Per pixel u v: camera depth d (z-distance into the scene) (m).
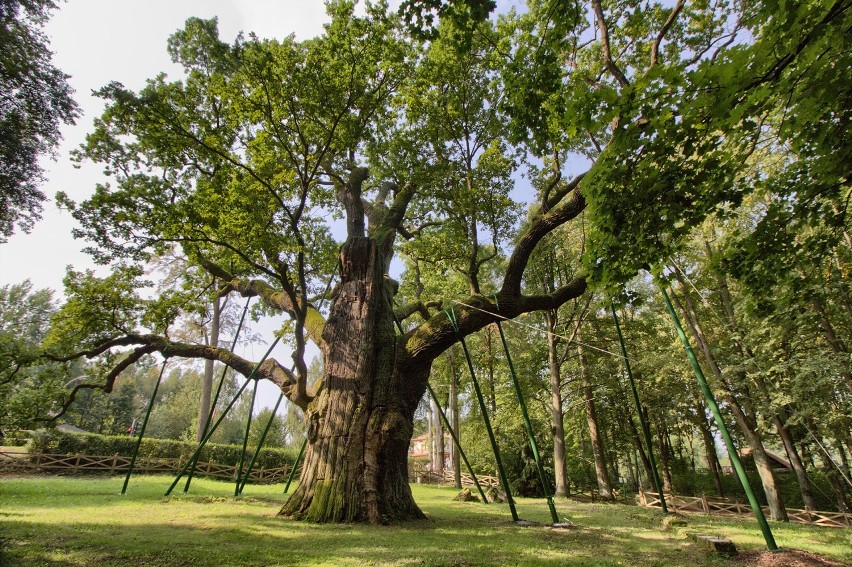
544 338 25.52
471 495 17.58
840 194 6.95
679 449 34.56
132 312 14.74
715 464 25.48
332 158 15.03
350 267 12.23
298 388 11.76
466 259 14.73
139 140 11.61
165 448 22.81
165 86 10.91
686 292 18.58
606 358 23.59
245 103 11.02
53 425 14.77
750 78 4.54
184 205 10.74
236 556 5.70
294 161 11.40
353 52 11.44
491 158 13.73
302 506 9.47
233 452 24.47
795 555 6.54
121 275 14.06
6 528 6.56
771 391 16.45
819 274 7.94
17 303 46.16
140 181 11.29
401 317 14.64
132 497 11.98
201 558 5.52
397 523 9.27
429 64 13.09
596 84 11.59
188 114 11.21
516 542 7.58
